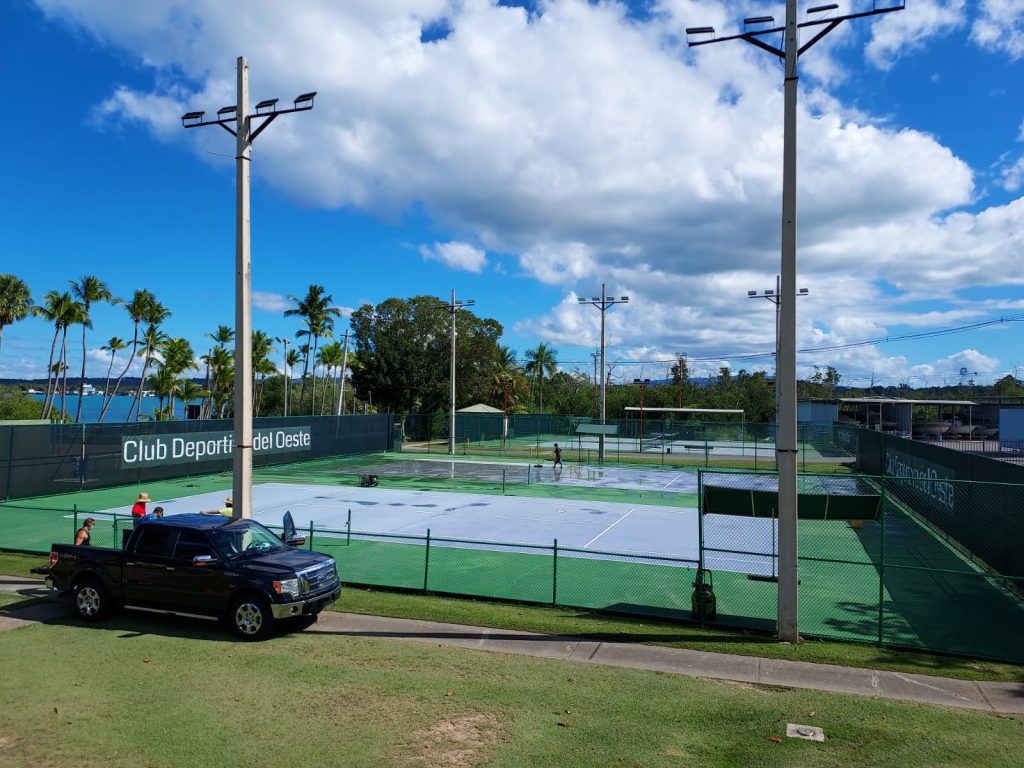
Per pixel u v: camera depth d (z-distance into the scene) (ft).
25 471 91.76
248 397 47.73
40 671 30.83
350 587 47.98
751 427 208.33
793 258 36.94
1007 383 384.68
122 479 104.68
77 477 98.37
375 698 28.02
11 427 90.17
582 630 38.17
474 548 61.67
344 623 39.14
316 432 149.07
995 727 25.79
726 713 26.91
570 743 24.00
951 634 38.58
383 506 87.86
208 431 120.37
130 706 26.86
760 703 28.02
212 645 34.94
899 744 24.16
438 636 36.88
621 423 227.20
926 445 77.05
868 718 26.53
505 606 43.57
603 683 30.14
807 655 34.32
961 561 58.49
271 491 101.35
